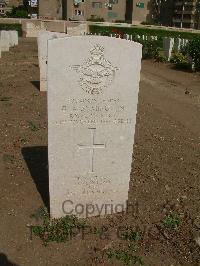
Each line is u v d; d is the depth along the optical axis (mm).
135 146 1770
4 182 1373
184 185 1415
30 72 3504
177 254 1051
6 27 9797
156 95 2891
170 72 3988
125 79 1064
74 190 1153
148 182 1420
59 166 1110
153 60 4816
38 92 2713
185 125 2156
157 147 1777
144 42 5297
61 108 1045
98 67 1032
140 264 1012
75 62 1010
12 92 2693
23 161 1556
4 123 2008
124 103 1091
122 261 1020
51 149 1085
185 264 1017
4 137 1810
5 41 5125
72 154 1107
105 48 1019
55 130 1065
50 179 1119
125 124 1116
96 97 1061
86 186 1160
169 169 1542
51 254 1033
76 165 1124
